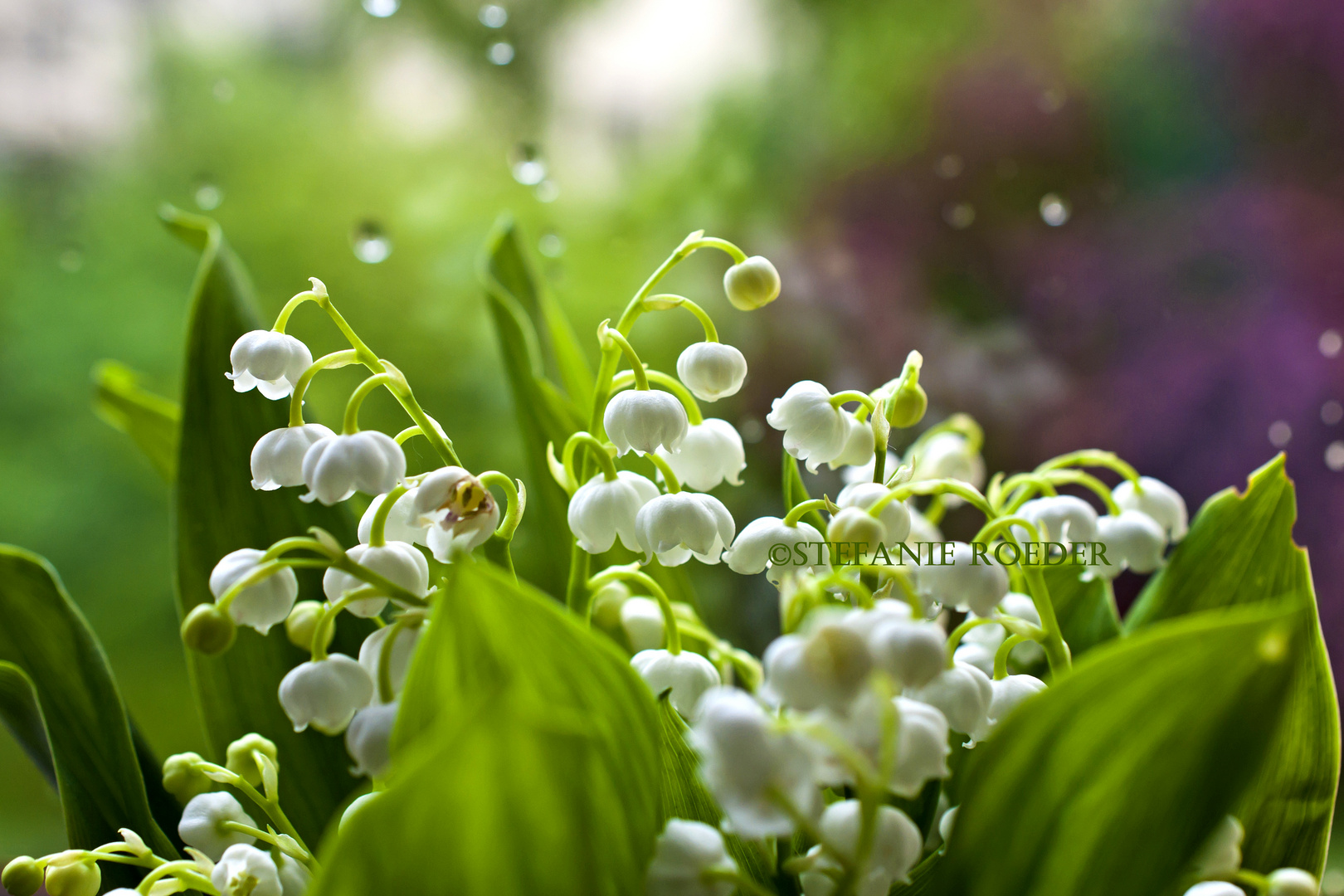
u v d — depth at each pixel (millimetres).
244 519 277
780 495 584
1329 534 583
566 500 292
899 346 636
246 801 268
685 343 671
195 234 301
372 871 207
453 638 213
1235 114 675
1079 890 218
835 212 726
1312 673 250
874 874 220
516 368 295
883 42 751
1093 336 655
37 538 791
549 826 208
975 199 694
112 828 255
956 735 249
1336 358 619
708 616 497
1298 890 228
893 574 216
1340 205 644
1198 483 620
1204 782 213
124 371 343
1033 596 237
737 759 207
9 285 823
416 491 227
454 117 830
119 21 827
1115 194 684
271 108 833
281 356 235
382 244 398
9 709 259
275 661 274
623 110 815
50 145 826
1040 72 707
